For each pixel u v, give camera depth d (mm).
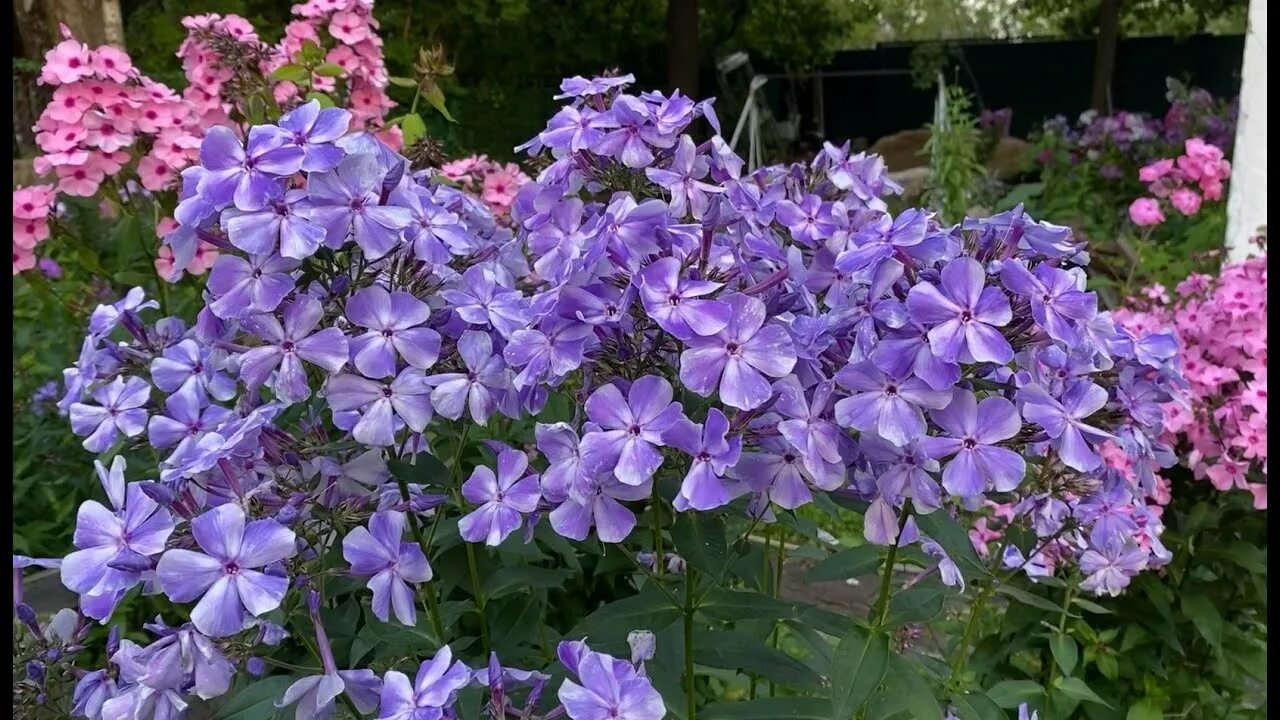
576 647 306
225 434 331
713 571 320
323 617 382
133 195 612
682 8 2908
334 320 346
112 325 405
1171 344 367
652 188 407
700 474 297
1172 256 1186
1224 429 536
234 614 281
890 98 4055
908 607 356
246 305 315
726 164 399
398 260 353
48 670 328
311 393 366
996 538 547
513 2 2316
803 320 338
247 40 628
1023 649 584
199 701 423
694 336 297
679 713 370
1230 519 562
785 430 295
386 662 412
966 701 401
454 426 426
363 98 659
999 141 2416
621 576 599
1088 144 1898
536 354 320
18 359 779
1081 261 339
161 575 279
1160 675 583
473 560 425
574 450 314
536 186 414
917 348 294
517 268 430
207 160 314
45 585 681
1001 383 325
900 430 293
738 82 3439
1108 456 484
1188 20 3912
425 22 2268
